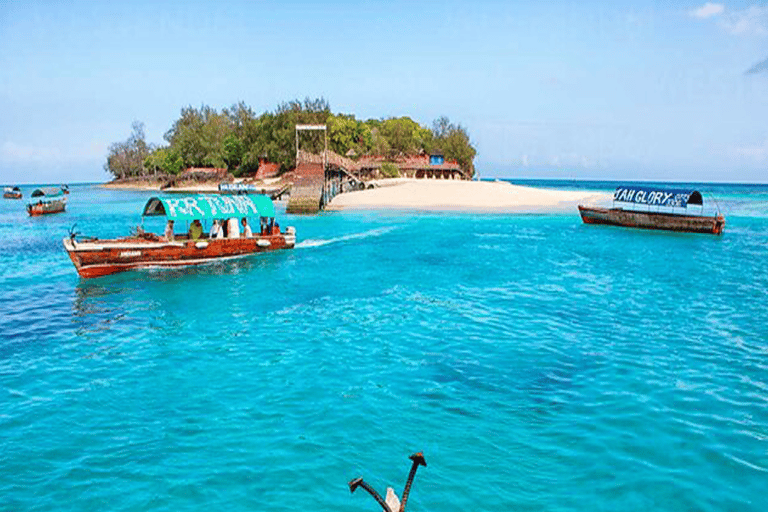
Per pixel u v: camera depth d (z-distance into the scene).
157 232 49.03
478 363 14.12
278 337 16.64
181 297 22.34
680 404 11.48
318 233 44.19
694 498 8.12
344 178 82.06
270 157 114.69
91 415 11.30
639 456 9.34
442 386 12.58
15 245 40.97
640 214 46.47
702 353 14.84
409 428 10.48
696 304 20.55
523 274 26.83
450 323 17.94
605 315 18.94
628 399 11.74
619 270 27.95
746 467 8.98
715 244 38.28
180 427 10.66
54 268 30.62
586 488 8.42
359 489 8.47
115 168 179.62
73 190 175.38
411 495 8.25
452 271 27.67
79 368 14.20
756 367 13.73
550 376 13.18
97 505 8.15
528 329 17.20
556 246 36.81
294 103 112.56
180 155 137.12
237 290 23.56
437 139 139.38
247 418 11.02
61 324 18.58
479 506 7.98
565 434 10.19
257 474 8.91
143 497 8.33
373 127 136.25
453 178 121.62
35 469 9.19
